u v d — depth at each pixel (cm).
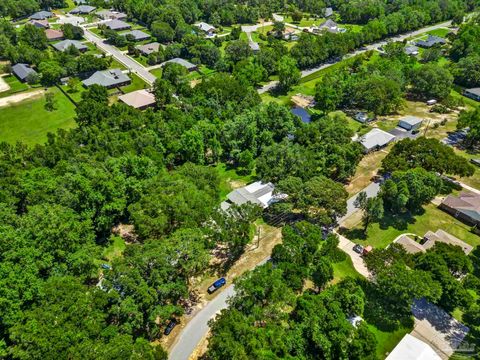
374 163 11531
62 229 6675
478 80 16438
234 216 8112
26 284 5700
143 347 5219
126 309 5591
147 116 12225
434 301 6362
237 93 13938
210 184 9519
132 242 8544
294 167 9881
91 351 4938
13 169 9031
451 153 10125
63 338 4978
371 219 8669
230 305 6300
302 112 14912
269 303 6175
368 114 14050
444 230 8969
